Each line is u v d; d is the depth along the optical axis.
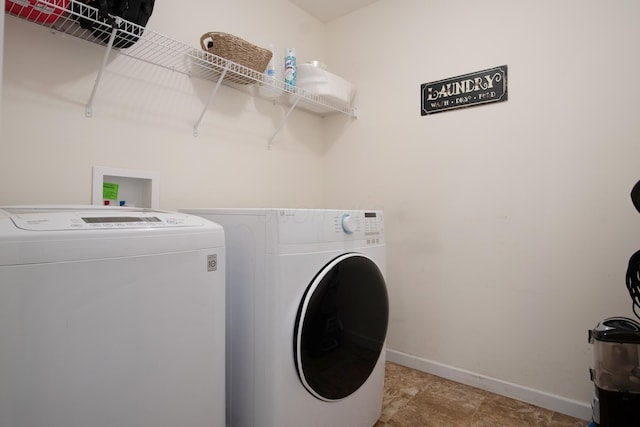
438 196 2.02
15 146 1.18
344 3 2.30
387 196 2.23
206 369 0.97
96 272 0.76
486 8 1.85
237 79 1.80
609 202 1.53
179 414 0.91
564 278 1.64
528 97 1.72
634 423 1.23
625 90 1.49
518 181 1.76
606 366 1.28
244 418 1.15
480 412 1.64
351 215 1.32
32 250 0.68
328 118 2.53
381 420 1.57
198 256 0.95
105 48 1.39
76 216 0.83
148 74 1.54
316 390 1.16
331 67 2.52
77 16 1.18
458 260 1.95
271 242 1.07
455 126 1.96
